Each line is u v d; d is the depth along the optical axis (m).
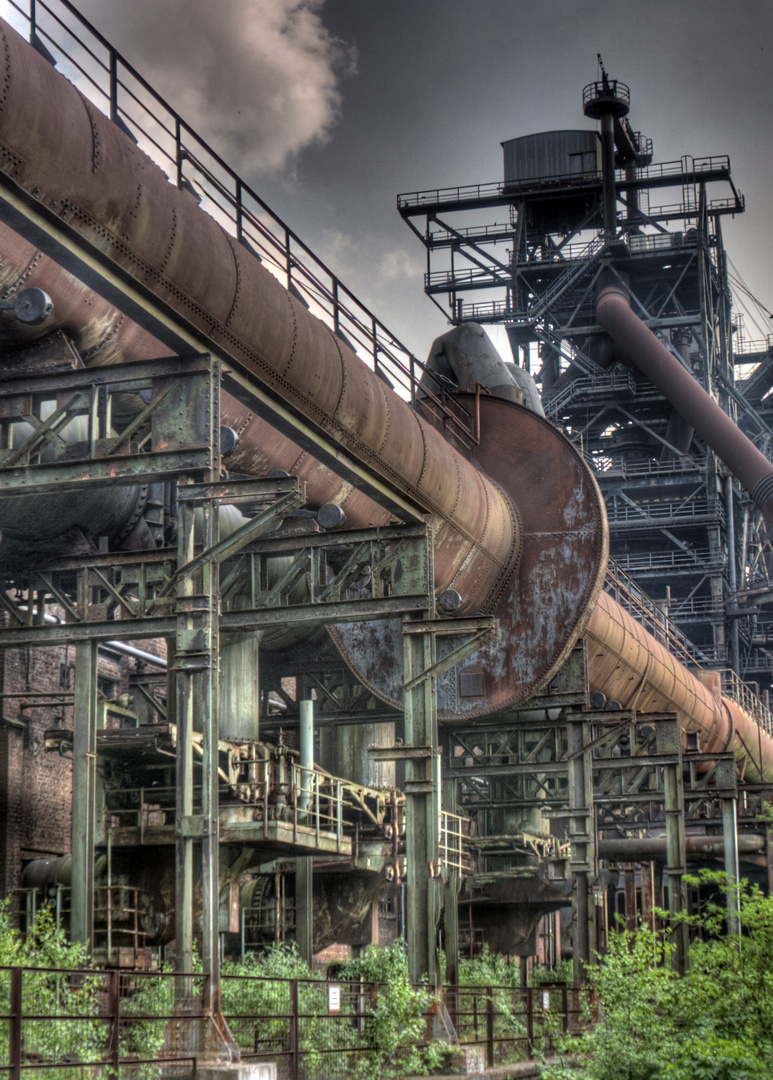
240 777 24.62
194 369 17.14
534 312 70.38
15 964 14.61
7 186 13.98
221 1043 15.45
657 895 52.59
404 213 73.06
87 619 21.08
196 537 22.12
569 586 32.94
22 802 26.75
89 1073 13.21
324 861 29.91
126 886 22.97
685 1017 20.42
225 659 26.33
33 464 17.41
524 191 71.19
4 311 17.06
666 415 70.62
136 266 17.12
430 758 22.53
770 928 20.86
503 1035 24.88
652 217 70.50
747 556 73.94
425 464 26.45
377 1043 19.00
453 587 30.91
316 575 23.38
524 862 35.91
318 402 22.06
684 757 40.12
